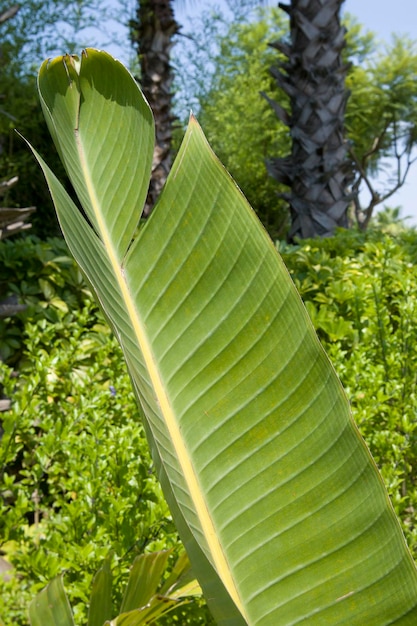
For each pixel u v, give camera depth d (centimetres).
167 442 95
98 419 259
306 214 627
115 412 309
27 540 235
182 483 95
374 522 99
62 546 215
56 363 306
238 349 103
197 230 106
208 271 105
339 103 630
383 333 336
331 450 100
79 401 301
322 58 624
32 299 393
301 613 99
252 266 104
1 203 1452
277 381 101
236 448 101
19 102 1460
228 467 101
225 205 105
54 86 114
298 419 101
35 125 1495
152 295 107
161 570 162
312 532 100
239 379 102
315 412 101
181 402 103
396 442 270
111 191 113
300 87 629
